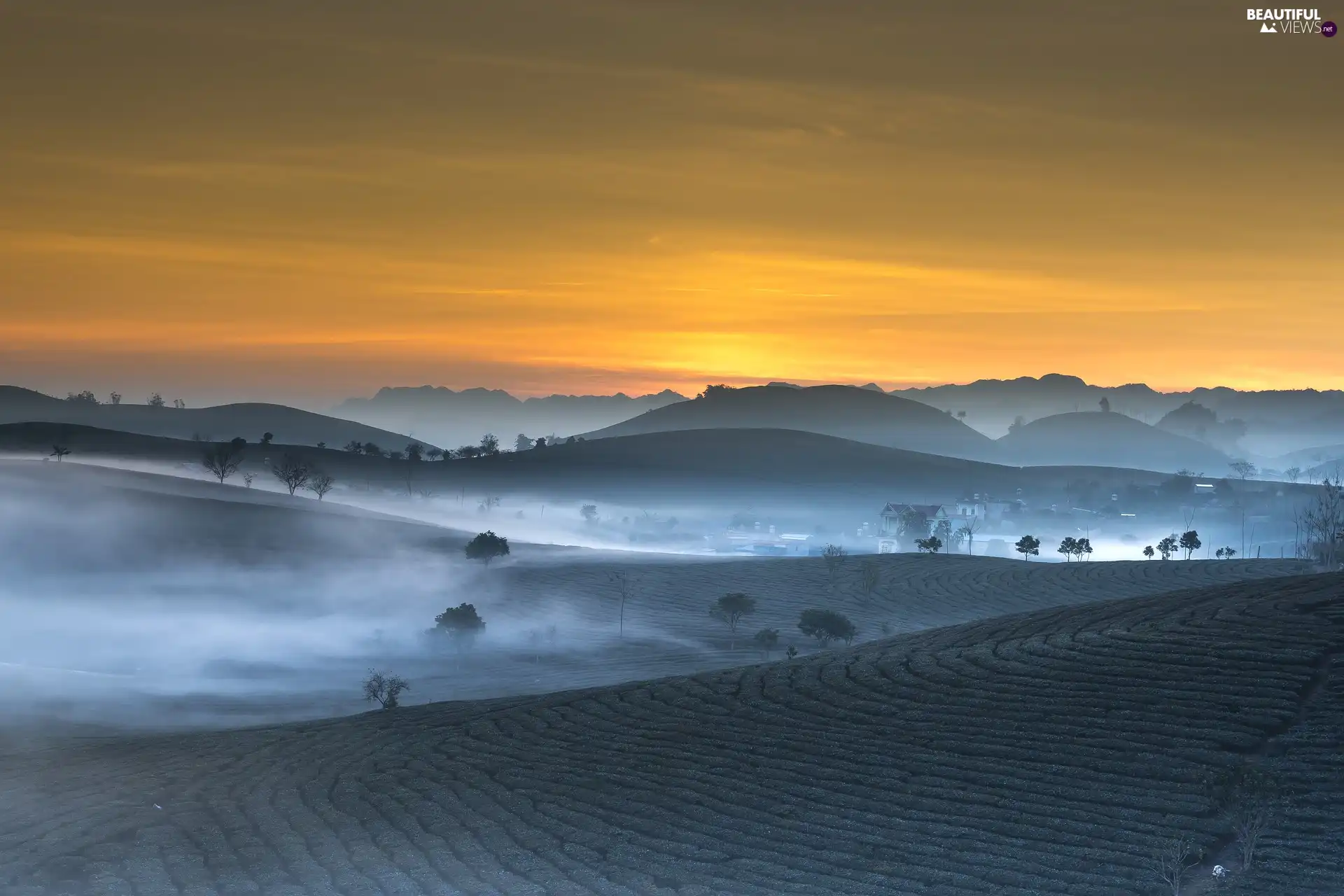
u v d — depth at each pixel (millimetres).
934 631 108062
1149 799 57375
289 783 74250
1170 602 99438
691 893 51062
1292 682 69062
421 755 79625
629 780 69375
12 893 54125
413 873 56062
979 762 65500
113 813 67750
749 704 83250
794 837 57875
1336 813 53062
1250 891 45438
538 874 55188
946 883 50438
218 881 55969
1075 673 77938
